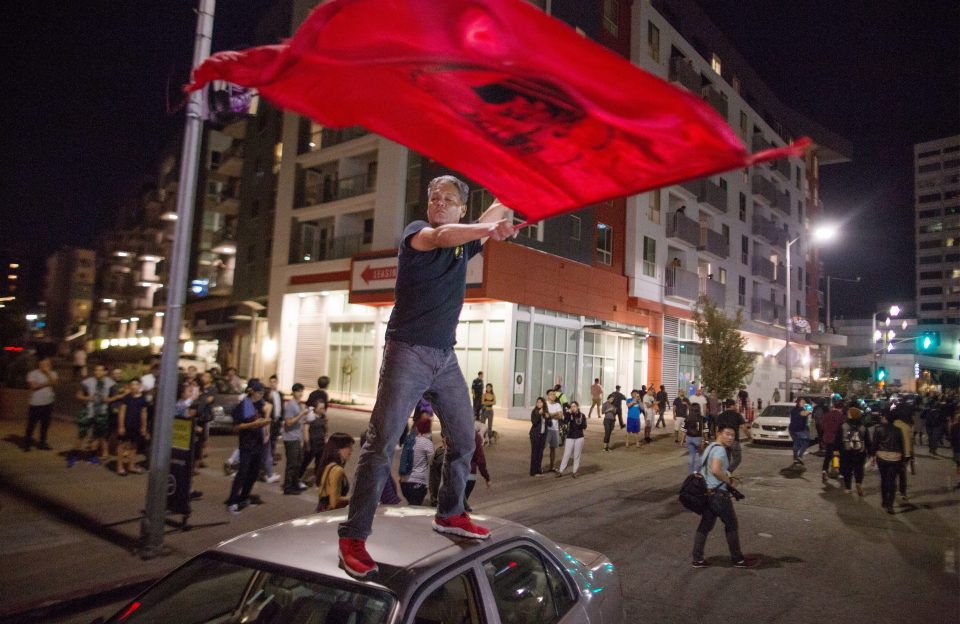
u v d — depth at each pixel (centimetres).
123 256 7069
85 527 752
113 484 982
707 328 2466
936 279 10150
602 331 2784
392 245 2606
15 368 1856
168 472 675
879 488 1259
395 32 121
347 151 2912
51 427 1609
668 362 3216
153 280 5950
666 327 3212
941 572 694
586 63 114
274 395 1112
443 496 277
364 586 229
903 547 798
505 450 1641
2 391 1770
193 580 254
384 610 220
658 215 3175
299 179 3178
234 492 864
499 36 115
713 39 3784
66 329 10600
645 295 3022
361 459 241
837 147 5281
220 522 806
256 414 885
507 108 141
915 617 558
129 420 1052
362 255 2602
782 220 4597
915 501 1133
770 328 4272
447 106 149
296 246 3138
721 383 2380
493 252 2180
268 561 250
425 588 231
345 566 238
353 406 2511
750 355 2473
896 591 627
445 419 267
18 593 545
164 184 5634
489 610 254
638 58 2981
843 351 7781
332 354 2886
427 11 113
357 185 2886
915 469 1623
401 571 237
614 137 138
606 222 2855
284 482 1001
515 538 295
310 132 3172
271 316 3192
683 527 880
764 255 4325
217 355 3878
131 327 6397
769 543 805
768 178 4378
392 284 2472
